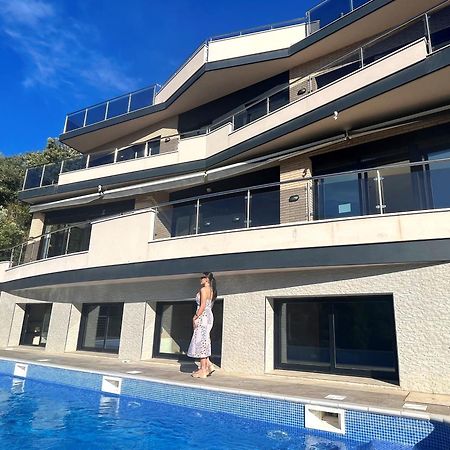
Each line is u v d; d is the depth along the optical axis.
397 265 8.45
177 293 12.18
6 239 26.70
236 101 17.11
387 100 10.16
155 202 17.39
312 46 14.02
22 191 21.09
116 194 17.77
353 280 8.92
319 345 9.62
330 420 6.40
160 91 20.27
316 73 13.23
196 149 16.20
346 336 9.30
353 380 8.52
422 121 10.49
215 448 5.80
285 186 10.24
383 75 10.17
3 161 39.09
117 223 13.30
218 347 11.28
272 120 12.95
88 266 13.72
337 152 12.07
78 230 14.91
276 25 15.70
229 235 10.69
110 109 21.33
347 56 11.90
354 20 12.81
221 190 15.50
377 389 7.75
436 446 5.27
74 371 10.05
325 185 9.62
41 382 10.57
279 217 10.09
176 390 8.05
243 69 15.59
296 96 13.49
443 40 10.30
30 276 16.34
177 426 6.86
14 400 8.62
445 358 7.46
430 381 7.49
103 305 14.72
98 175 18.81
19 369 11.55
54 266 15.20
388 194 8.76
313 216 9.63
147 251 12.22
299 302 10.12
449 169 8.19
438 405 6.16
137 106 20.44
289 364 9.90
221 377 9.04
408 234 8.27
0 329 17.73
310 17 14.99
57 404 8.27
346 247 8.86
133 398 8.62
